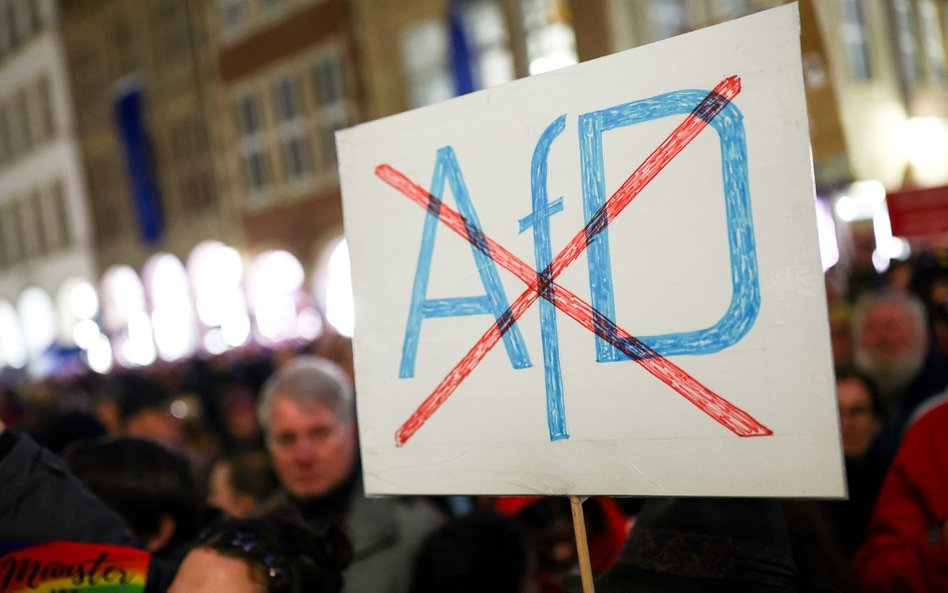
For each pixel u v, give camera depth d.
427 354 1.39
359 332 1.45
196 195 18.19
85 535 1.63
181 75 17.92
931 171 7.55
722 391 1.18
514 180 1.33
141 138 19.00
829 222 5.58
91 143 21.19
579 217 1.28
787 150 1.15
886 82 7.43
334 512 2.39
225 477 3.12
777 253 1.15
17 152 23.80
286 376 2.50
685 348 1.20
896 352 3.03
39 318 23.98
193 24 17.39
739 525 1.33
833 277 5.16
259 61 16.11
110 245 20.94
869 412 2.62
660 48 1.23
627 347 1.24
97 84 20.69
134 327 20.33
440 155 1.39
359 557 2.27
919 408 2.67
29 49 22.55
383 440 1.42
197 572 1.42
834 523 2.56
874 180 6.11
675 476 1.20
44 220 23.27
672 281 1.21
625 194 1.25
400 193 1.42
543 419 1.29
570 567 2.19
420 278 1.40
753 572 1.30
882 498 1.93
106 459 1.98
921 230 2.92
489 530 1.97
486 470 1.34
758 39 1.17
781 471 1.14
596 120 1.27
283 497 2.55
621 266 1.25
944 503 1.81
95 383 11.21
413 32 13.54
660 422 1.22
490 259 1.34
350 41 14.21
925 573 1.80
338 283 15.11
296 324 15.84
